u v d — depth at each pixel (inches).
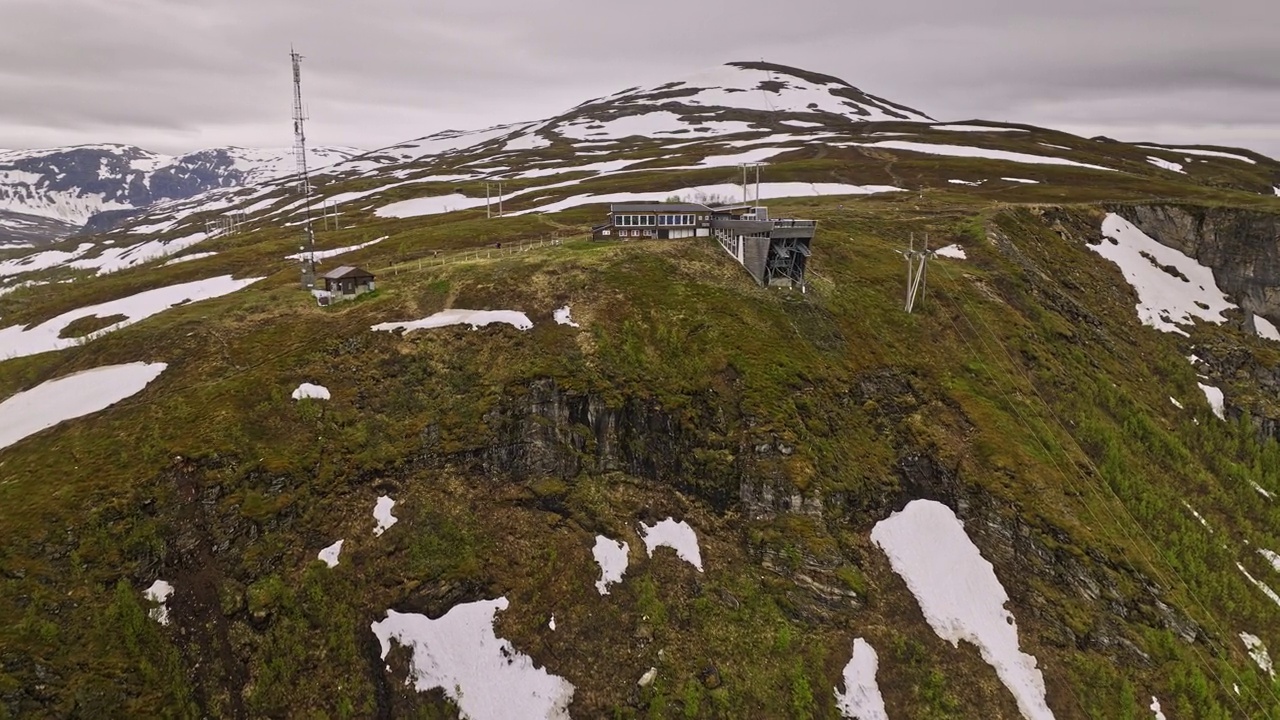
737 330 2645.2
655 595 1989.4
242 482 1978.3
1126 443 2704.2
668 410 2338.8
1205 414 3100.4
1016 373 2805.1
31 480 1903.3
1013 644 1990.7
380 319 2687.0
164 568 1779.0
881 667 1905.8
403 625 1841.8
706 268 3063.5
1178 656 1969.7
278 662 1696.6
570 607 1953.7
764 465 2220.7
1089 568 2103.8
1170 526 2395.4
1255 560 2434.8
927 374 2687.0
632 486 2258.9
